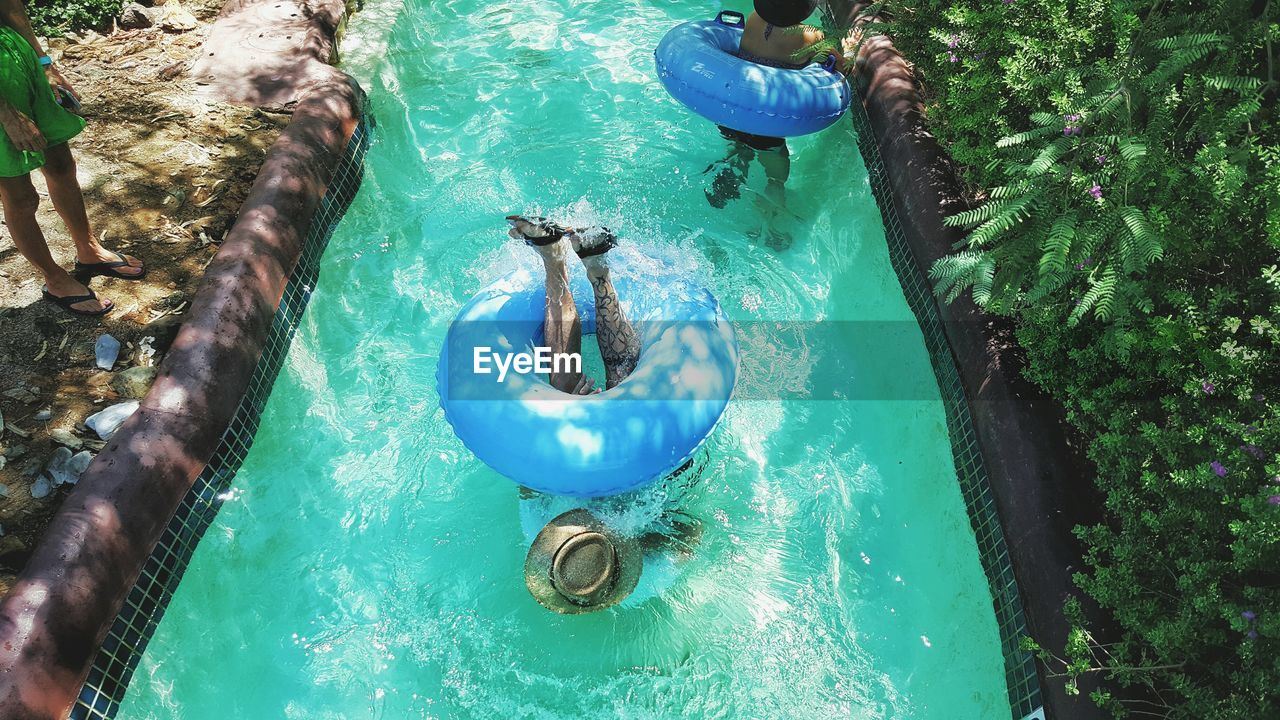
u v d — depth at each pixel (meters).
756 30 5.67
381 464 4.25
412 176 5.77
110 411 3.96
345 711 3.52
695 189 5.68
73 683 3.19
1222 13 4.00
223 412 4.07
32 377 4.09
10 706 2.97
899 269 5.10
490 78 6.57
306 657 3.65
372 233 5.36
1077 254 3.61
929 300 4.73
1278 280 3.36
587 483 3.43
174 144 5.32
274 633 3.71
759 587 3.84
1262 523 2.77
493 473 4.19
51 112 3.99
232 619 3.74
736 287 5.11
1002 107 4.91
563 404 3.48
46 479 3.72
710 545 3.92
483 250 5.23
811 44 5.59
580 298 4.11
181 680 3.56
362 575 3.88
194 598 3.74
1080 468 3.72
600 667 3.60
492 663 3.62
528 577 3.39
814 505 4.15
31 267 4.54
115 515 3.49
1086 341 3.98
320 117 5.43
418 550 3.94
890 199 5.38
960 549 3.98
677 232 5.39
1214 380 3.48
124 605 3.46
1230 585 3.08
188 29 6.23
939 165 5.12
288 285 4.73
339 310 4.94
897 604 3.86
